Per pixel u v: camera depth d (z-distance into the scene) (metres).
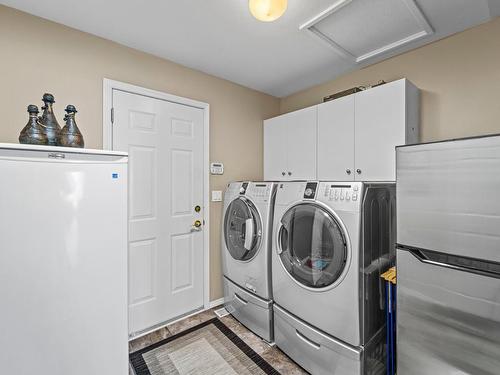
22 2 1.49
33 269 1.07
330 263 1.49
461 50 1.78
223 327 2.13
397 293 1.20
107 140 1.86
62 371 1.13
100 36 1.85
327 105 2.22
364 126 1.95
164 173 2.18
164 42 1.93
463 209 0.98
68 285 1.14
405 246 1.17
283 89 2.89
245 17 1.64
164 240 2.18
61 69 1.69
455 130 1.80
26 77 1.57
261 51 2.06
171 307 2.22
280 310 1.80
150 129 2.10
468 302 0.97
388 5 1.53
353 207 1.40
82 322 1.17
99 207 1.22
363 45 1.98
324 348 1.50
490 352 0.92
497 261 0.90
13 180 1.04
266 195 1.96
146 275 2.07
